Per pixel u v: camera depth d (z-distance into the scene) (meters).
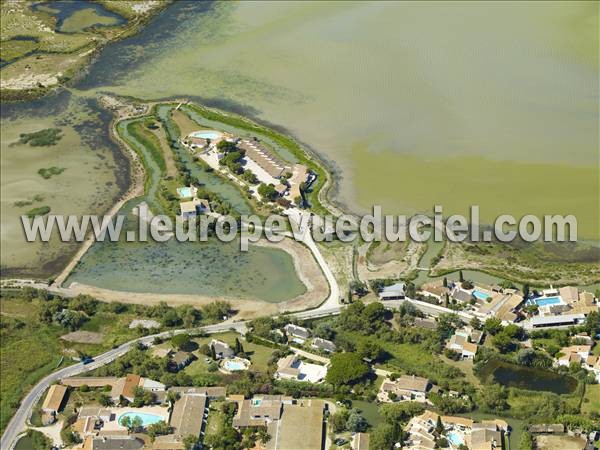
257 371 165.62
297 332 175.50
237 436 150.12
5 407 164.50
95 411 158.12
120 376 168.75
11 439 156.75
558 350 165.25
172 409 158.12
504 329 168.62
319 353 170.38
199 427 151.88
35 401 165.00
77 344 181.12
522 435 145.88
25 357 178.50
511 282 187.75
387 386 158.88
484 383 160.00
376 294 187.25
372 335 174.75
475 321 173.62
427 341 170.25
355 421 148.38
